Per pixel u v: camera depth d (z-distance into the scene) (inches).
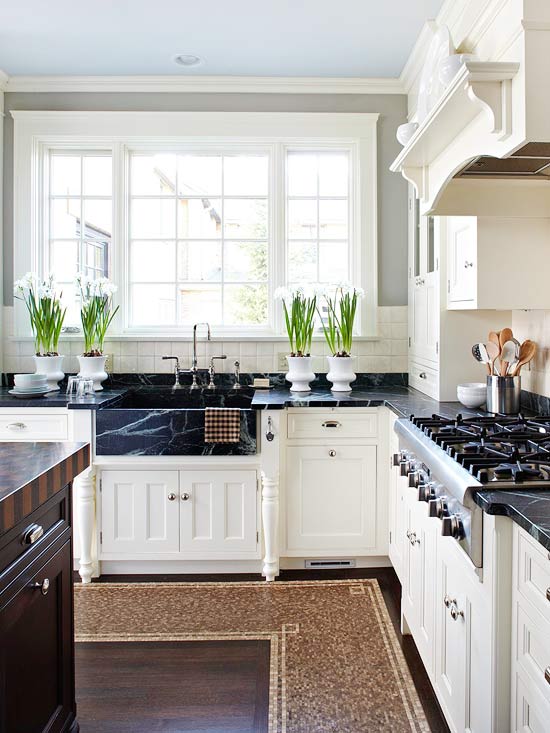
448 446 65.2
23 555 51.9
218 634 89.9
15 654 50.3
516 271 87.5
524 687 45.3
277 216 134.4
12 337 132.6
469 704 55.1
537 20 51.0
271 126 132.3
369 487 111.3
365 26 108.9
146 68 126.6
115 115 131.9
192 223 137.7
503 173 73.3
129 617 95.5
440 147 71.6
